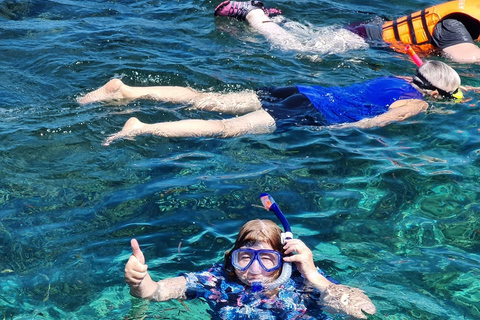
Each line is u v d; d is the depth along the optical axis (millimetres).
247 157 4930
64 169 4633
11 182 4414
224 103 5734
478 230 4000
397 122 5555
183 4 8828
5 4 8422
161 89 5848
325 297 3195
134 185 4441
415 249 3789
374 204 4293
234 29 7898
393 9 8922
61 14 8320
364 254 3723
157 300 3195
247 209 4176
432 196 4406
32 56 6801
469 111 5766
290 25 8078
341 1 9195
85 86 6152
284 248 3320
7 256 3623
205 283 3301
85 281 3414
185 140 5168
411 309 3197
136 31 7703
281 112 5570
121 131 5156
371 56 7191
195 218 4047
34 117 5422
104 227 3938
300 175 4664
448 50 7223
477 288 3395
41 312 3168
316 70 6777
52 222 3973
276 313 3115
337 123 5562
